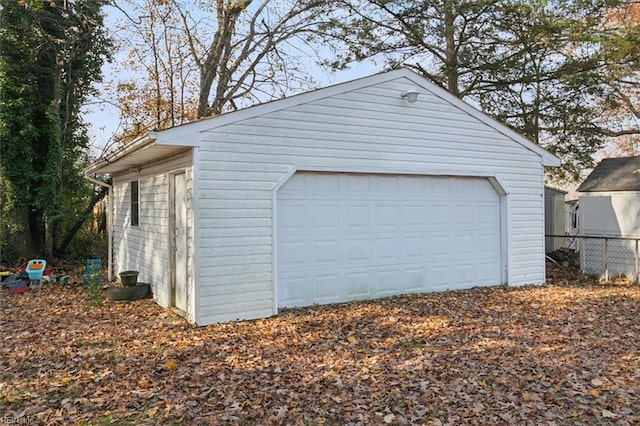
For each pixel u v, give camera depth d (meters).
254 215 6.76
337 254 7.75
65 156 14.16
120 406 3.81
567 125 14.02
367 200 8.02
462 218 9.05
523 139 9.52
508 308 7.39
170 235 7.50
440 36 14.58
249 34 16.34
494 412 3.63
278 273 7.20
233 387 4.17
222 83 16.09
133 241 9.91
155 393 4.06
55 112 12.94
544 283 9.87
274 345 5.44
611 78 12.55
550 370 4.54
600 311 7.19
